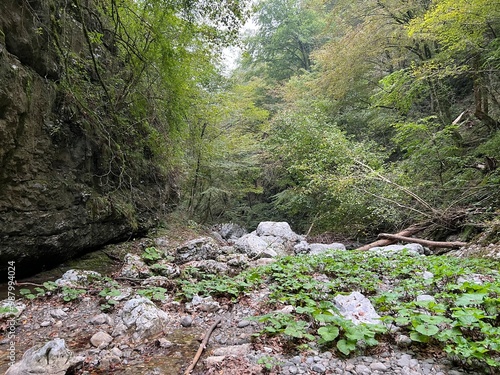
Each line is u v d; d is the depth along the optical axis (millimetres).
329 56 13375
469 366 2281
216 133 13281
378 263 5488
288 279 4652
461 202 8703
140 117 7180
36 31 4477
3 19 4059
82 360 2553
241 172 14805
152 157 8414
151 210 8344
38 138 4641
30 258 4723
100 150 6188
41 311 3740
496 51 7973
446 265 4691
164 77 6898
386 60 13594
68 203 5254
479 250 6270
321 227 12680
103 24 6852
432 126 9578
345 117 14500
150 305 3543
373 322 2928
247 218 17125
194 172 12484
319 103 14570
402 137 9750
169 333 3234
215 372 2371
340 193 9875
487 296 3084
